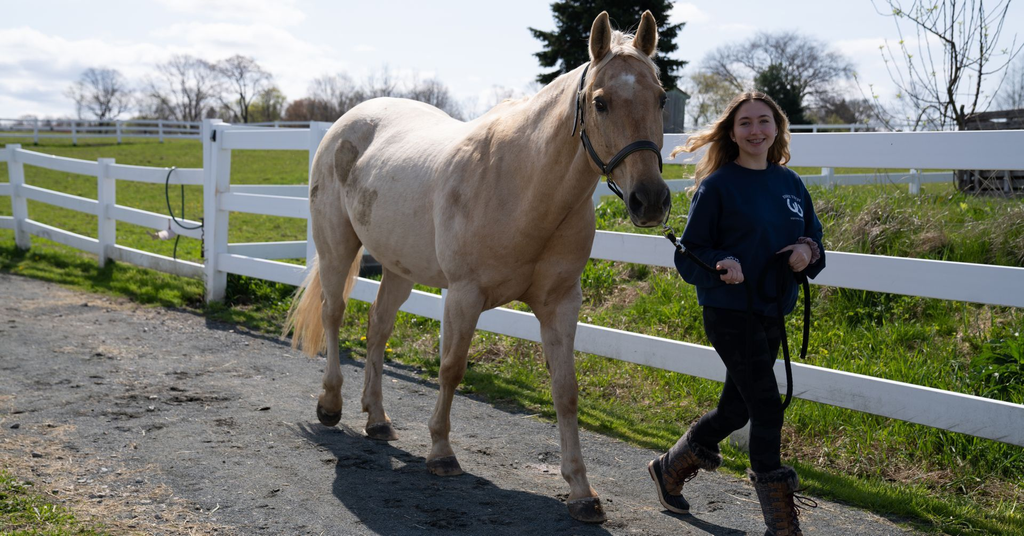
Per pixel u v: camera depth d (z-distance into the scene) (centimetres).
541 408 440
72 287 785
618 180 253
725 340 259
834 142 372
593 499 289
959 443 349
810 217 274
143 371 495
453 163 320
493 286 309
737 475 348
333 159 414
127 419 400
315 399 452
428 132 369
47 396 434
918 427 365
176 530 271
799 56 3775
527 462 358
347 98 6322
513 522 286
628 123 247
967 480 332
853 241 547
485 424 414
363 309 644
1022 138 313
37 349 540
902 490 322
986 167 324
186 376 488
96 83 7431
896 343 465
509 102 330
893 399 340
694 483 337
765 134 257
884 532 288
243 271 677
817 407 392
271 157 2814
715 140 273
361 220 380
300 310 444
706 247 259
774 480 253
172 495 304
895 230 545
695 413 423
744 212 256
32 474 316
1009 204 536
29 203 1653
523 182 290
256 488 314
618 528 283
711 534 280
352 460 351
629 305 596
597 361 504
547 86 299
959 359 429
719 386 438
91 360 516
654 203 238
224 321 649
